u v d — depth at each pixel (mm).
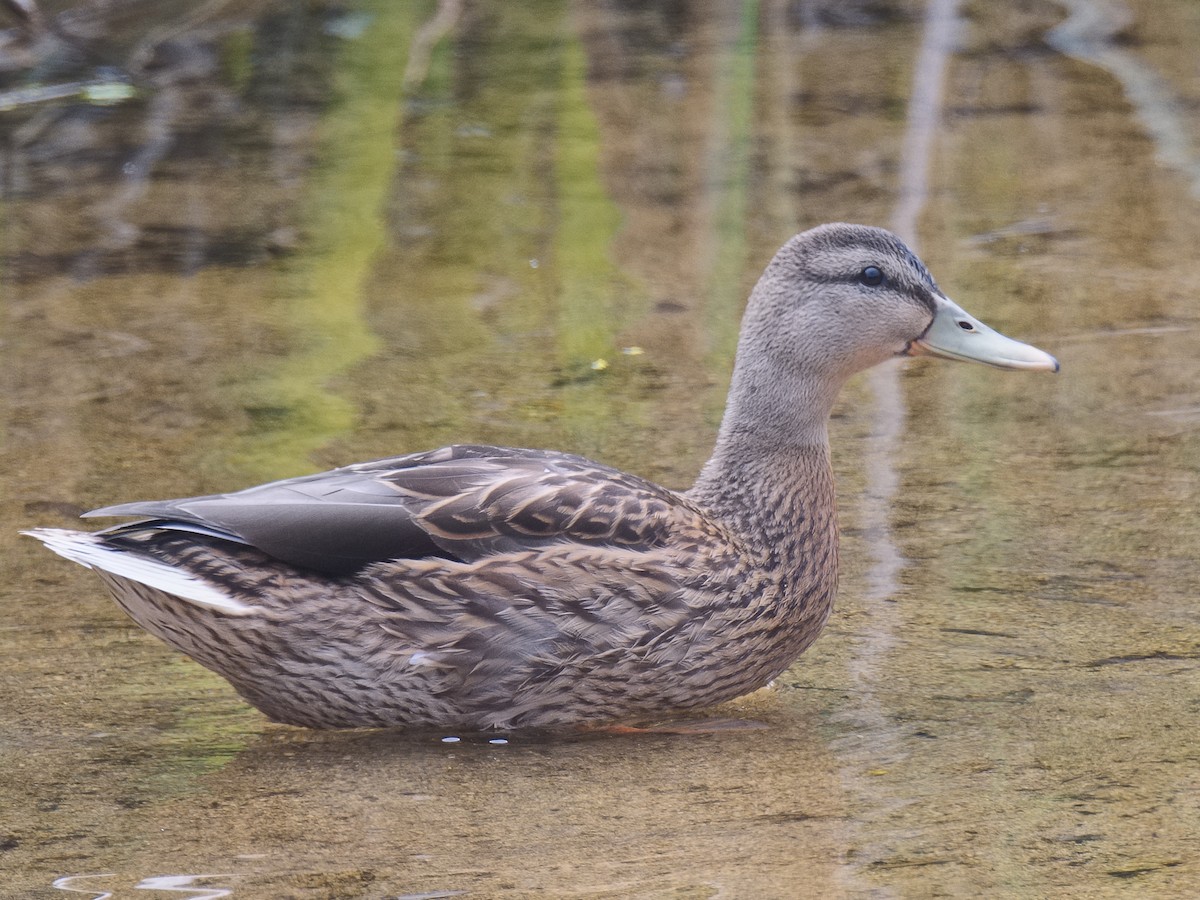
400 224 17578
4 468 11695
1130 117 20109
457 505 8156
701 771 7738
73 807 7418
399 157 19688
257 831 7160
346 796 7531
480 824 7195
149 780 7711
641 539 8250
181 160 19625
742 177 18609
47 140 20203
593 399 13039
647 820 7199
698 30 24766
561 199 18203
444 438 12250
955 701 8383
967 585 9750
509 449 8750
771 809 7266
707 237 16891
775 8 25594
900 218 17094
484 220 17578
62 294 15594
